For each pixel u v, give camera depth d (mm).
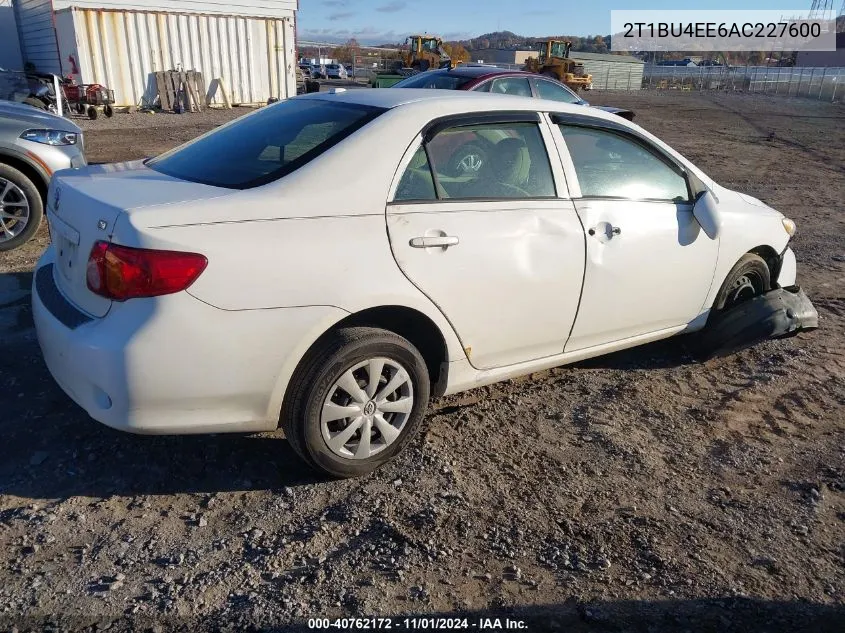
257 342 2854
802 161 15414
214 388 2844
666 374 4594
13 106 6715
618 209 3959
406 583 2674
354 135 3209
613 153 4074
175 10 21109
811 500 3312
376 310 3178
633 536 3000
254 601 2545
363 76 60031
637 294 4109
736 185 11906
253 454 3441
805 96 47281
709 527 3092
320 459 3146
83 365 2797
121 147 13477
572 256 3723
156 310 2688
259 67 23141
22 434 3457
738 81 56719
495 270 3438
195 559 2742
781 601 2684
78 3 19672
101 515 2961
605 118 4066
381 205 3131
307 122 3480
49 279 3328
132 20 20531
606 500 3244
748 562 2887
